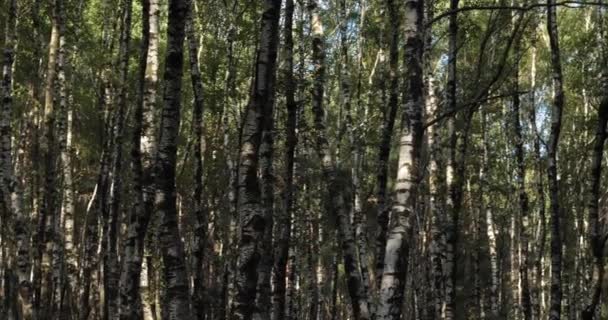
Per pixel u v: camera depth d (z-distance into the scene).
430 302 15.85
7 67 14.08
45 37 20.92
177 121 7.68
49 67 15.20
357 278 11.00
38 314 16.25
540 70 27.38
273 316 11.91
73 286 16.28
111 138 17.55
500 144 27.67
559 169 26.16
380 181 11.23
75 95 24.89
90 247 19.02
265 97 8.27
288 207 12.09
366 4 20.66
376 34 18.23
